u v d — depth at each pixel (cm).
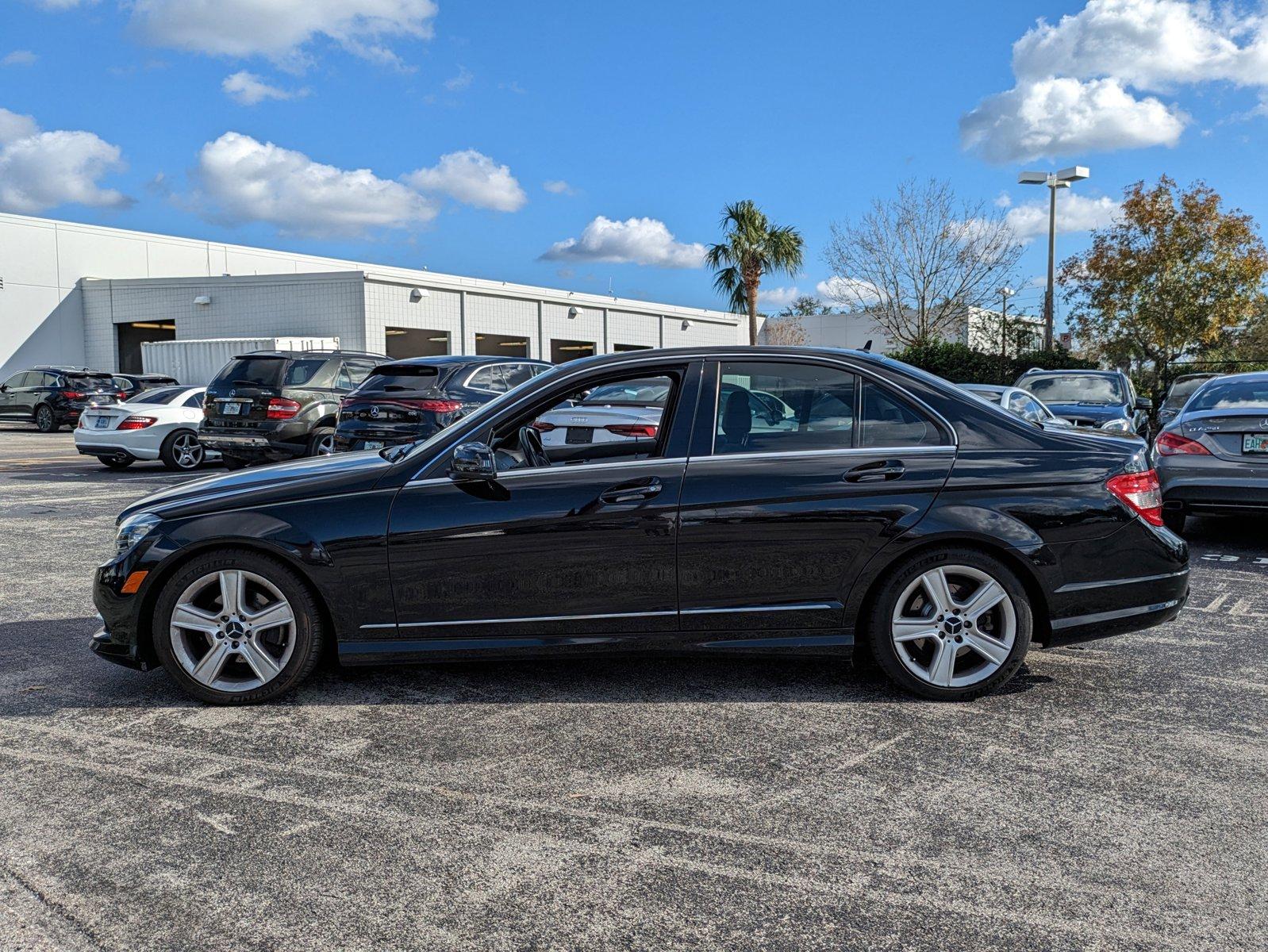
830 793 325
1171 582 416
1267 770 344
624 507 402
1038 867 275
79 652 496
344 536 403
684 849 287
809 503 402
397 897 261
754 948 237
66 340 3794
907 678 414
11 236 3638
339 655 411
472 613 408
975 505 403
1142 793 324
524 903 258
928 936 242
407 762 353
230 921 250
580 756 358
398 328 3216
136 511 426
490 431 421
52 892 265
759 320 4838
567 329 3838
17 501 1118
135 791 329
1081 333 3291
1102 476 409
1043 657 483
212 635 411
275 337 3017
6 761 356
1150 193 3073
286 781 337
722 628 409
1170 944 238
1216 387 864
